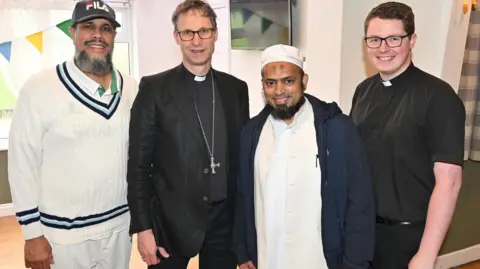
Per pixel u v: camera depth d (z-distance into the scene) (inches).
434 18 94.3
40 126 65.2
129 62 177.8
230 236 72.0
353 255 58.8
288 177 60.2
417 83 60.4
